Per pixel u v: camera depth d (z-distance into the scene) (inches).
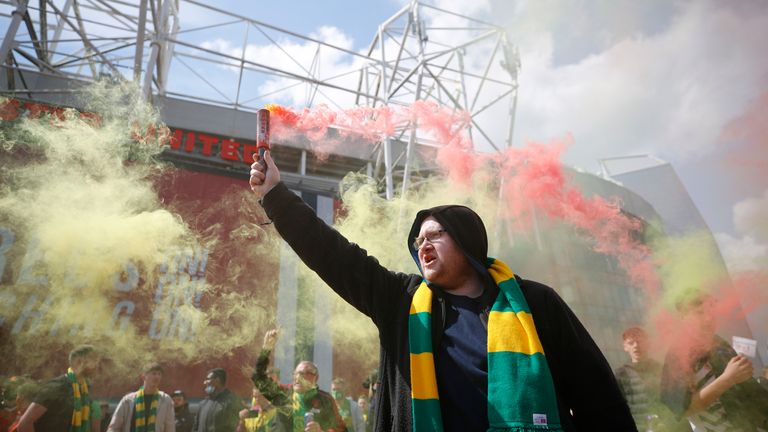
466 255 58.6
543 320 55.0
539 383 48.5
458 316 56.8
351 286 62.8
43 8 470.0
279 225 64.4
